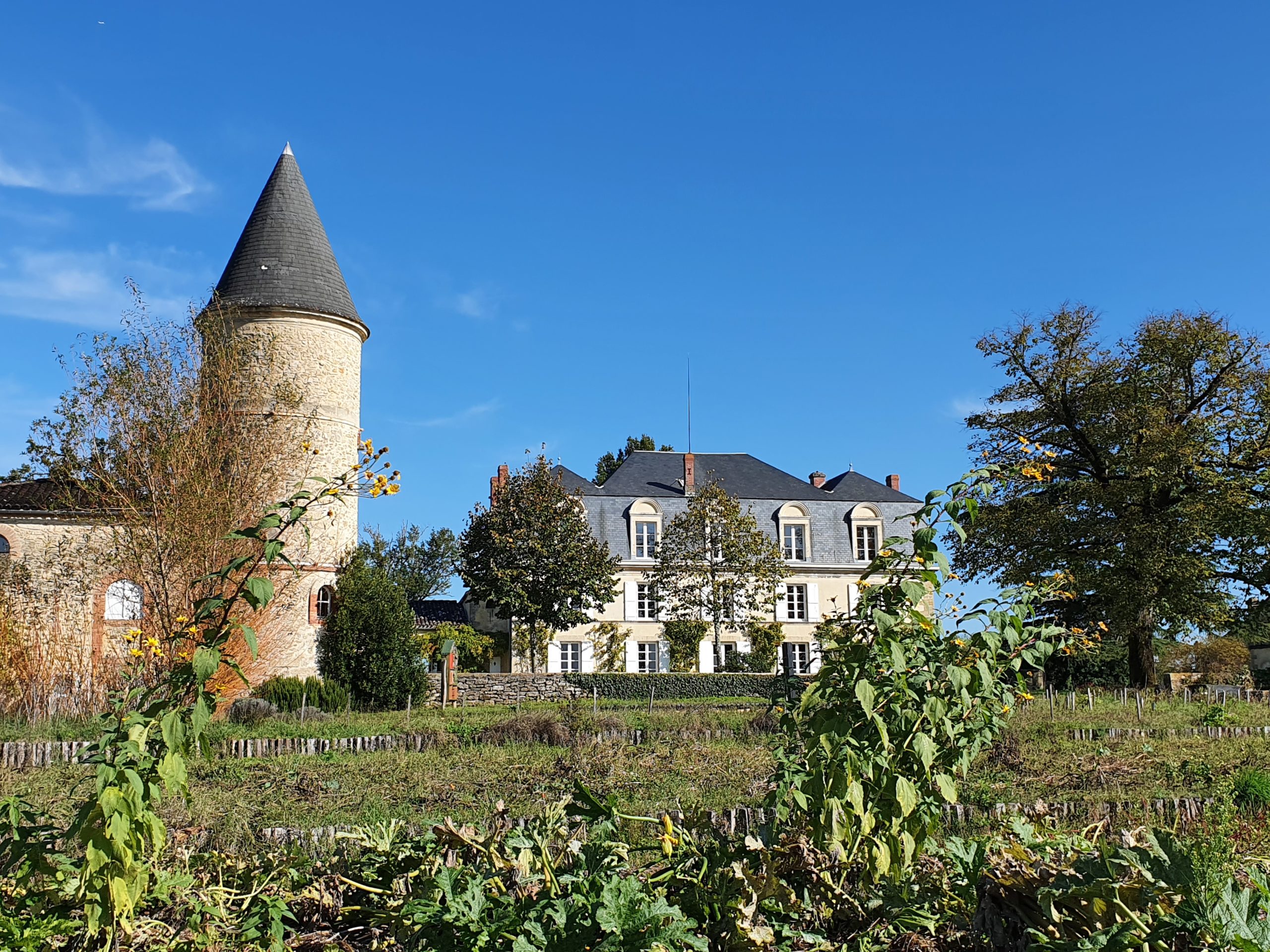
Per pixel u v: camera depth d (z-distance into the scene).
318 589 33.59
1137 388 35.81
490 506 45.19
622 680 36.75
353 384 37.12
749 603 46.31
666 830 5.00
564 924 3.86
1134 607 34.00
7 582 30.22
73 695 22.11
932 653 4.91
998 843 5.23
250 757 16.75
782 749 5.72
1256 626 36.41
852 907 4.67
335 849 6.27
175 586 27.27
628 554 50.81
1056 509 35.59
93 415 28.81
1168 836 4.29
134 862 4.25
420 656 31.42
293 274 36.06
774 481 54.72
